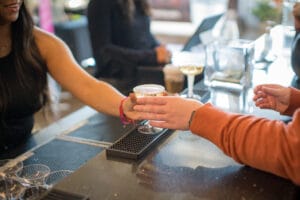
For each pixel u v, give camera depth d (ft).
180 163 3.18
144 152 3.33
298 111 2.78
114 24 9.35
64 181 2.93
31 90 5.38
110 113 4.67
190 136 3.68
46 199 2.73
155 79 8.53
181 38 15.57
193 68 5.24
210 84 5.55
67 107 10.88
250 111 4.46
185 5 15.72
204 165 3.14
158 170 3.07
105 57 9.10
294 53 5.52
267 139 2.79
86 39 14.64
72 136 4.81
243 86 5.42
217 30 8.49
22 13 5.19
